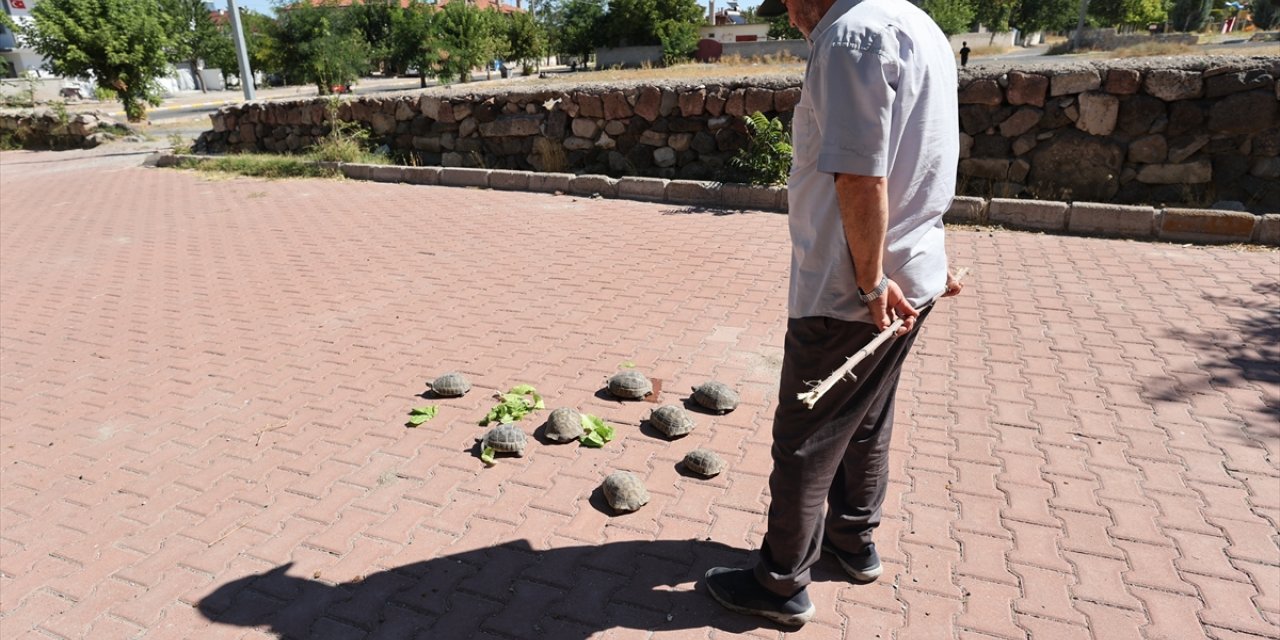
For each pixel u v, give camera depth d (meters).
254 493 3.54
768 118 9.07
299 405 4.41
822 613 2.67
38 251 8.29
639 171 10.09
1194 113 7.12
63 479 3.76
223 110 14.30
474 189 10.55
